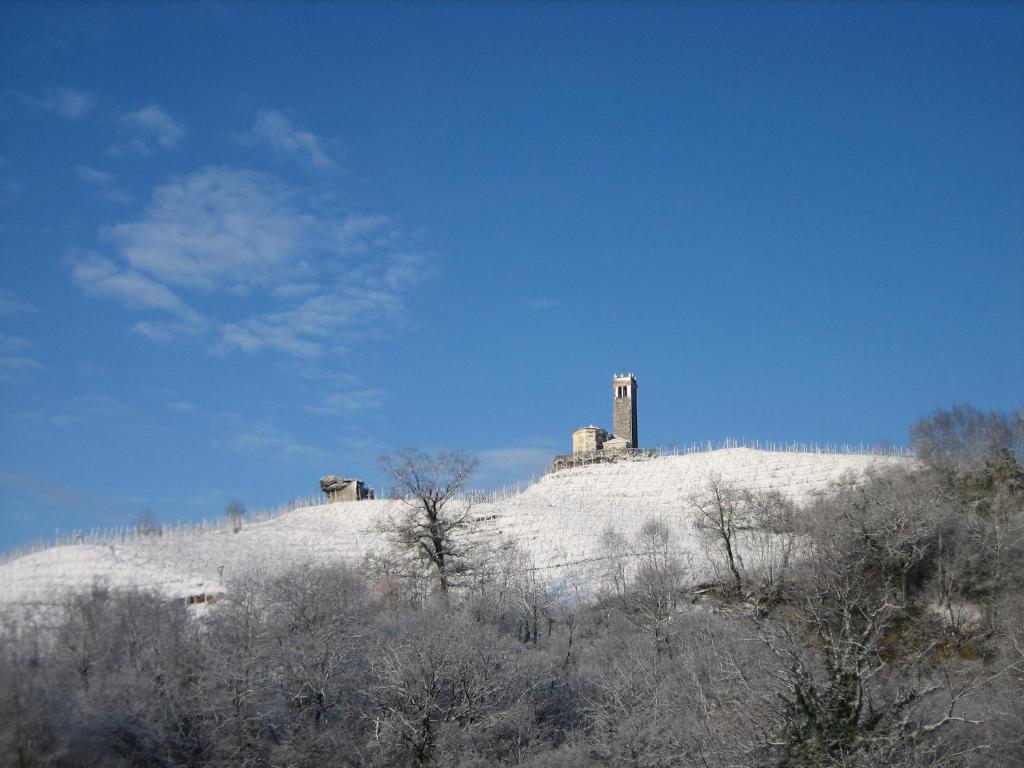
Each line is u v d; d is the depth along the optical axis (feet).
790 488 411.54
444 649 221.66
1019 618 243.40
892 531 282.97
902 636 254.06
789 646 169.89
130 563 328.70
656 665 224.94
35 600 291.99
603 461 499.10
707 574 309.83
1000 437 339.36
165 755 201.98
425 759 204.54
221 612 245.45
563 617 285.64
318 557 358.43
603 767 200.13
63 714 198.49
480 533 376.07
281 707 215.92
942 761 156.25
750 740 158.20
